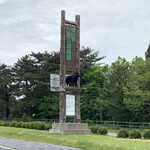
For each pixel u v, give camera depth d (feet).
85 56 162.30
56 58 159.33
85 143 48.37
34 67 171.42
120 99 122.72
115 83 126.00
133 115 125.08
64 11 74.23
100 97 136.98
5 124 111.75
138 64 116.98
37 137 60.39
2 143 53.16
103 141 51.37
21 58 175.11
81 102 142.31
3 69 184.55
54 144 51.21
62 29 73.51
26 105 164.35
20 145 49.80
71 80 73.56
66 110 71.92
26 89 164.96
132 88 111.45
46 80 159.12
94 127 77.05
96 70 149.18
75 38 75.77
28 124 97.09
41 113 165.78
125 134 66.28
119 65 130.31
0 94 186.50
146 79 109.19
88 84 139.95
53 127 70.79
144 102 110.32
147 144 47.57
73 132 68.80
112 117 128.98
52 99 153.48
